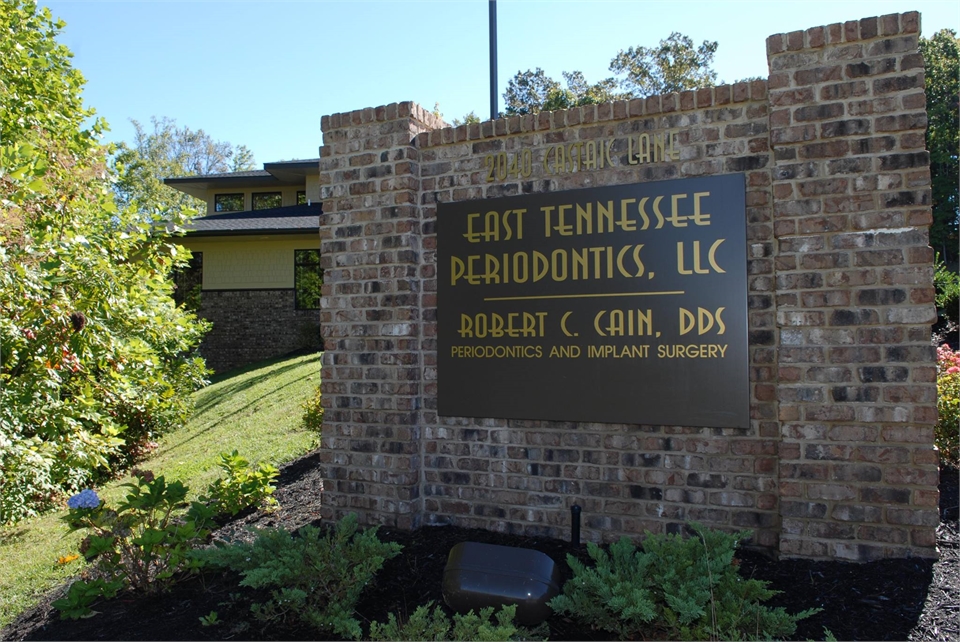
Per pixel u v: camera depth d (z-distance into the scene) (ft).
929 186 12.68
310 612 12.42
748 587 11.20
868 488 13.03
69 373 29.96
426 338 17.30
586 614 11.42
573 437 15.72
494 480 16.51
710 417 14.38
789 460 13.51
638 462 15.11
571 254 15.67
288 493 21.95
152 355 34.68
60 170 28.30
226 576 15.33
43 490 26.53
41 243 25.05
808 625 11.41
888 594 11.96
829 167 13.29
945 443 18.65
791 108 13.56
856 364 13.08
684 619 10.53
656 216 14.88
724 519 14.35
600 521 15.40
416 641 11.02
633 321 15.05
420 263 17.39
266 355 65.05
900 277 12.82
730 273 14.25
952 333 37.06
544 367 15.89
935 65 104.99
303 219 66.03
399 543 16.19
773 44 13.70
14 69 30.48
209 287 66.39
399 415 17.13
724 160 14.42
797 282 13.46
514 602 11.96
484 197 16.69
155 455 35.47
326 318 18.10
